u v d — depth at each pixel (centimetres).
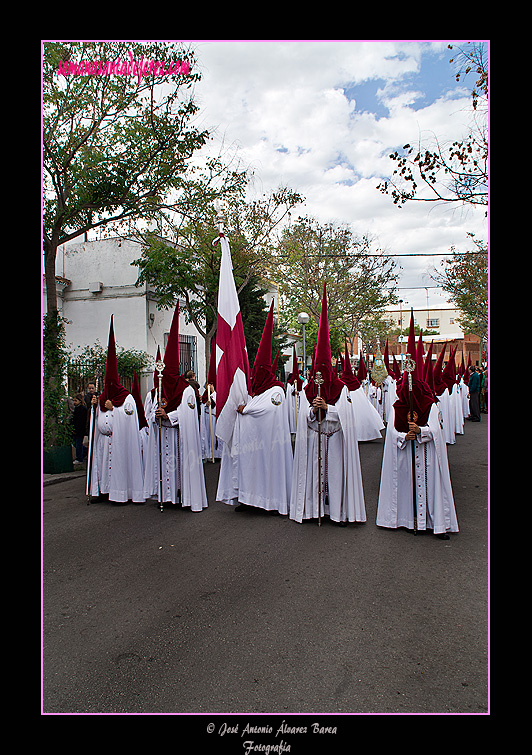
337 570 515
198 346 2138
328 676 334
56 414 1116
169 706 308
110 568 534
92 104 1130
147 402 948
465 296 2256
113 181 1171
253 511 766
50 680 335
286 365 3325
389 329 3888
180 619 418
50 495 896
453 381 1622
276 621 410
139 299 1833
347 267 2341
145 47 1102
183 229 1595
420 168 828
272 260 1848
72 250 1911
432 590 464
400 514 655
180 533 653
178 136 1188
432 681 327
